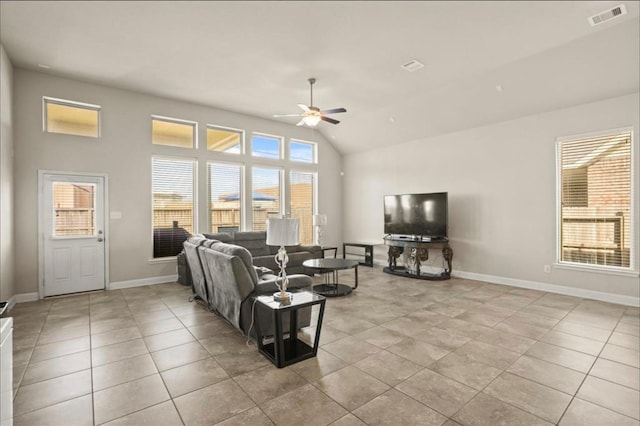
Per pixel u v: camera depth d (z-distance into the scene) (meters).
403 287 5.25
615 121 4.29
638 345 2.95
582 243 4.63
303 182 7.80
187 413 1.98
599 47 3.74
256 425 1.86
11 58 4.20
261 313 3.00
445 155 6.25
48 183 4.69
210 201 6.27
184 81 4.94
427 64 4.33
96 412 1.99
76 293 4.87
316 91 5.33
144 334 3.25
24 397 2.15
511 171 5.32
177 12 3.21
